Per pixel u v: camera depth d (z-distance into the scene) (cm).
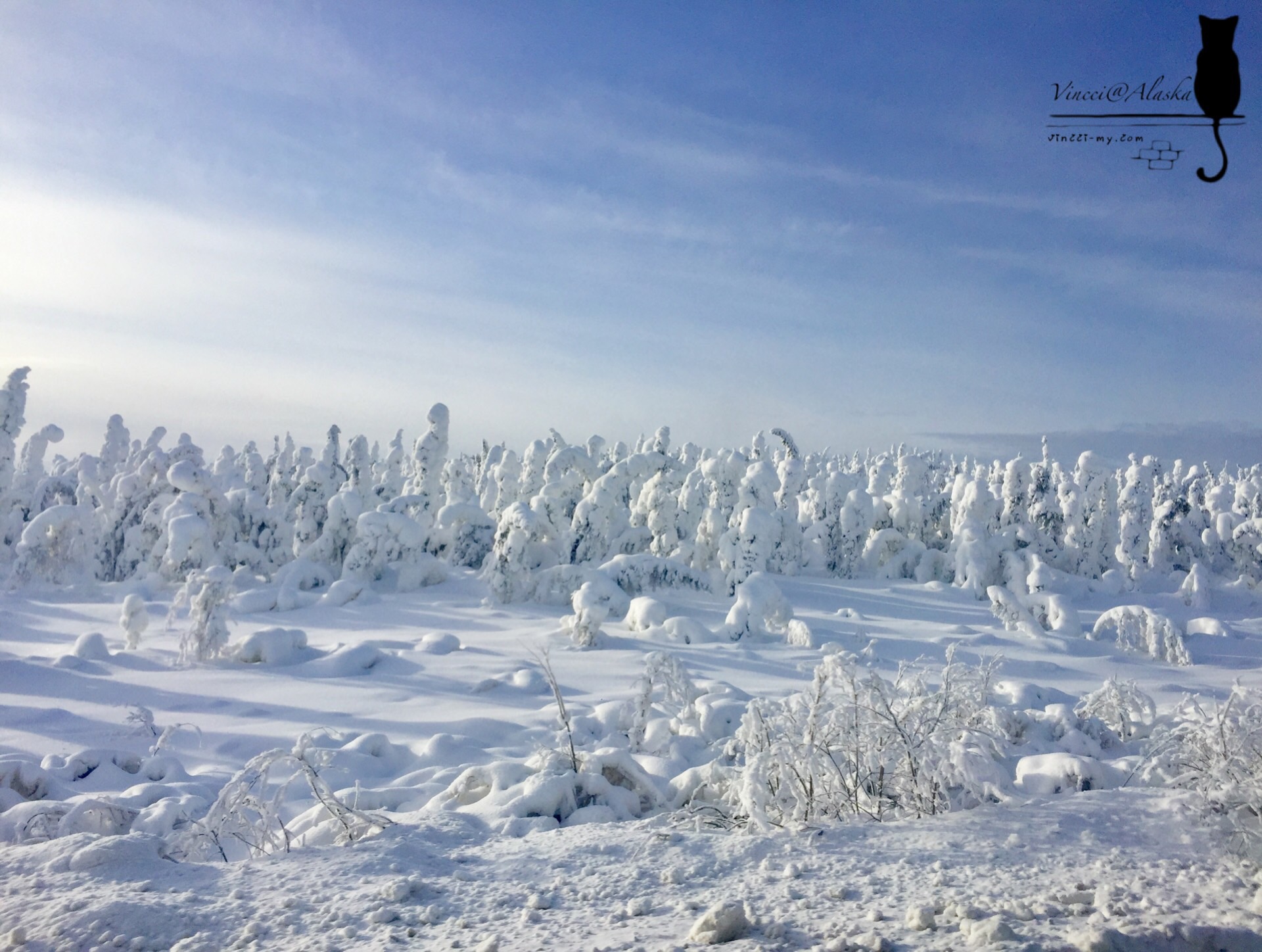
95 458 3728
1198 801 474
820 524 3453
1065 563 3500
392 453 3981
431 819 538
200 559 2789
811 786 541
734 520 2917
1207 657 1850
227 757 945
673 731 892
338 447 4547
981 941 300
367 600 2502
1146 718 885
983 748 589
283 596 2405
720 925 316
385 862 433
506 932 336
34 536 2775
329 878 407
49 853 435
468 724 1052
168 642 1872
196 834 488
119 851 430
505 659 1608
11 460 3319
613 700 1238
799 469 3894
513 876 414
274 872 419
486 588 2688
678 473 3347
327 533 3066
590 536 2973
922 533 3753
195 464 3188
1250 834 424
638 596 2366
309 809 631
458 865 438
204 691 1341
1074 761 592
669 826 530
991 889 373
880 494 4462
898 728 557
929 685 729
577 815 583
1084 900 355
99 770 820
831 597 2717
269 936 336
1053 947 293
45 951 324
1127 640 1916
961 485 3556
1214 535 3509
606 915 356
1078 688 1462
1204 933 308
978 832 459
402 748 927
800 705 614
